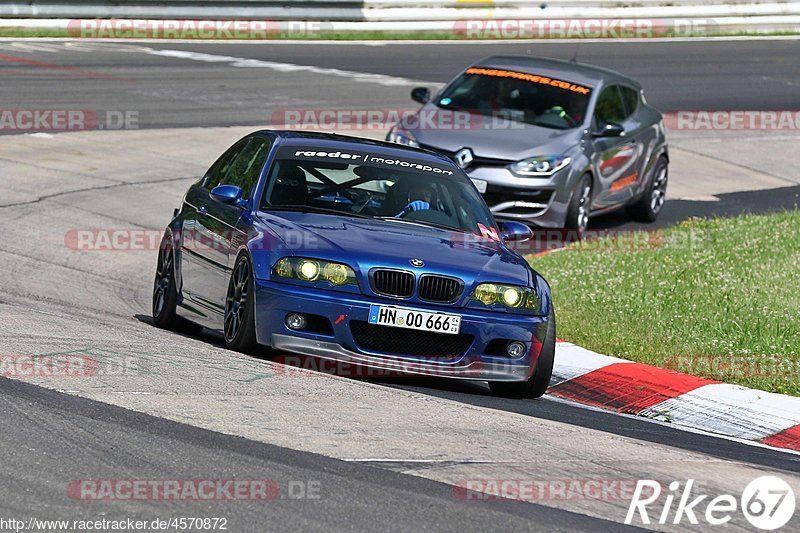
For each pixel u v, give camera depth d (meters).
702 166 56.41
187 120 52.94
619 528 14.55
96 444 15.70
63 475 14.51
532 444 18.09
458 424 18.81
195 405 17.89
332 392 19.89
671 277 33.88
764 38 90.88
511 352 21.95
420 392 21.69
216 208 24.62
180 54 68.31
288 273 21.33
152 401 17.86
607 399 23.67
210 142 49.91
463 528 13.89
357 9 79.38
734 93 70.31
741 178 55.22
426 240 22.81
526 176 39.78
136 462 15.16
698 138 60.69
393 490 14.98
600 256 37.34
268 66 66.69
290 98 59.03
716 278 33.75
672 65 76.69
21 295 27.16
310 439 16.81
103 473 14.70
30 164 43.03
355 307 21.06
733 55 82.12
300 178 24.20
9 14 69.25
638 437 20.00
